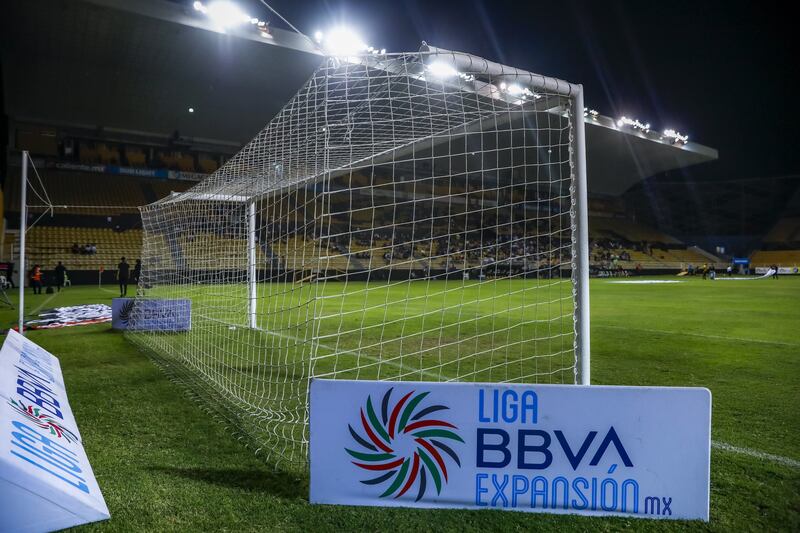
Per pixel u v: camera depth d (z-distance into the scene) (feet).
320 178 17.94
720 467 9.70
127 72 79.82
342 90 12.25
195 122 98.27
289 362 19.95
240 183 23.13
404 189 111.75
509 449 7.84
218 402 14.14
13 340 14.76
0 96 70.90
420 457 8.00
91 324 31.76
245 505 8.15
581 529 7.38
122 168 98.73
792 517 7.80
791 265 145.38
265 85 85.25
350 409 8.09
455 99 12.93
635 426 7.66
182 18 64.90
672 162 133.80
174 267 27.86
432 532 7.29
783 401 14.15
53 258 77.20
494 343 24.66
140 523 7.60
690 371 18.06
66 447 9.25
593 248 130.72
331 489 8.16
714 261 150.61
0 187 68.39
